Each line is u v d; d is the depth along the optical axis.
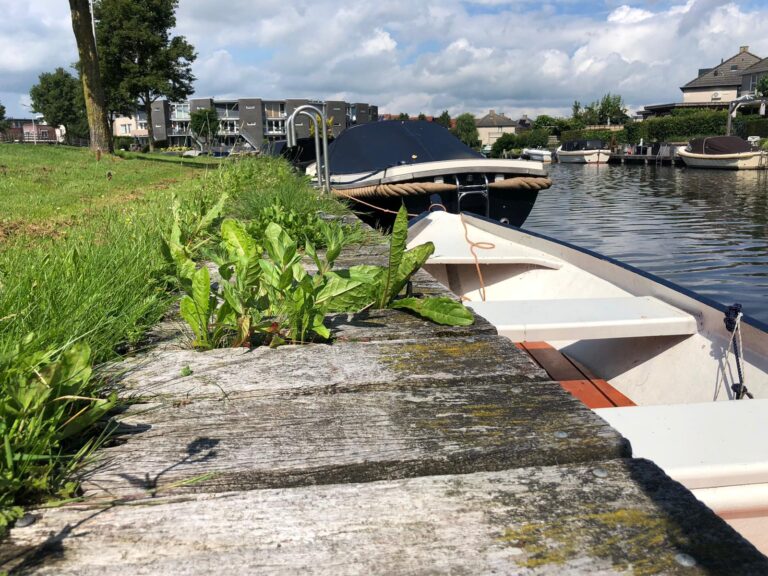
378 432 1.29
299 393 1.53
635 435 1.47
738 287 8.85
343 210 6.44
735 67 68.56
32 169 13.01
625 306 2.69
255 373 1.66
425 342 1.92
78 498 1.06
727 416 1.55
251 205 5.37
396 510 1.02
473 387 1.53
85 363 1.27
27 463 1.08
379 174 8.12
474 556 0.89
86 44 18.69
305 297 1.89
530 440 1.24
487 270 4.42
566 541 0.92
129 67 36.69
